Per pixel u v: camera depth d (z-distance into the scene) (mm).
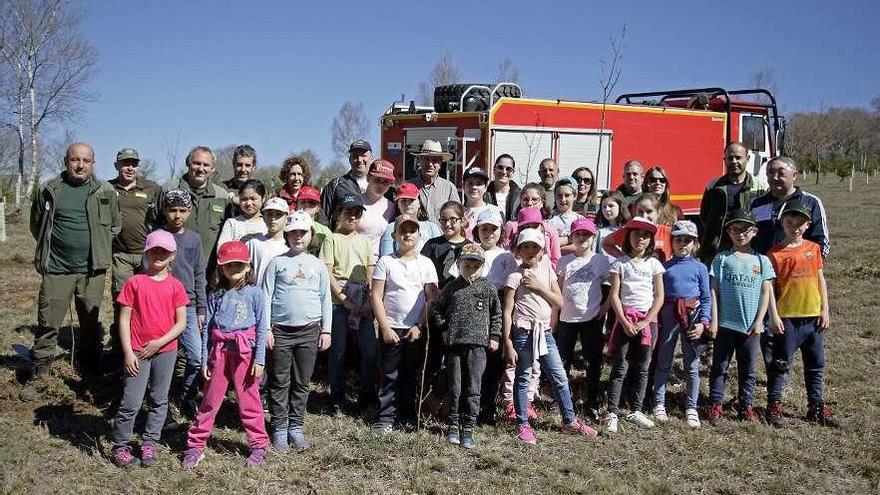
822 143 61219
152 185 6832
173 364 5219
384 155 12508
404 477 5062
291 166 7102
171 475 4941
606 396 6984
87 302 6633
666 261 6500
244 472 5047
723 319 6336
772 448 5754
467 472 5199
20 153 27859
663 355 6379
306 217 5555
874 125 71625
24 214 25484
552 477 5129
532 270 5867
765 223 6770
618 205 7234
